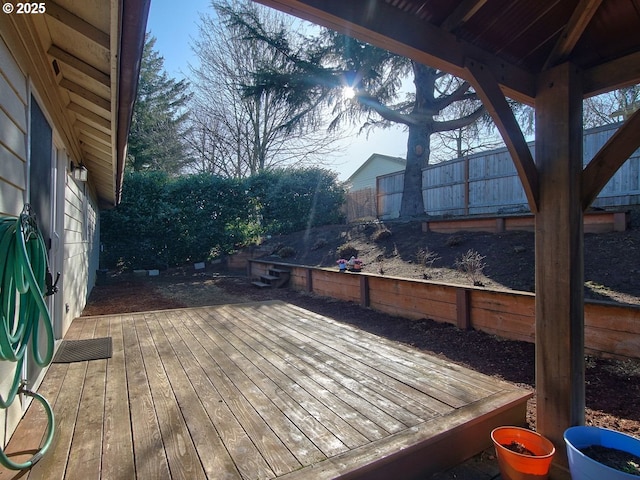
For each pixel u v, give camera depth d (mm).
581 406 1900
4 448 1631
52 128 2967
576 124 1886
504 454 1709
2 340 1356
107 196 8289
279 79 8766
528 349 3488
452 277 4992
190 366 2682
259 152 15664
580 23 1709
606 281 3822
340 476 1466
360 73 8367
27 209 1906
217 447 1653
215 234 11164
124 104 2453
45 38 2193
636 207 5543
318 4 1362
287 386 2322
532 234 5523
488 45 1836
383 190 11703
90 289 7477
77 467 1509
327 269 6723
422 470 1765
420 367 2660
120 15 1395
